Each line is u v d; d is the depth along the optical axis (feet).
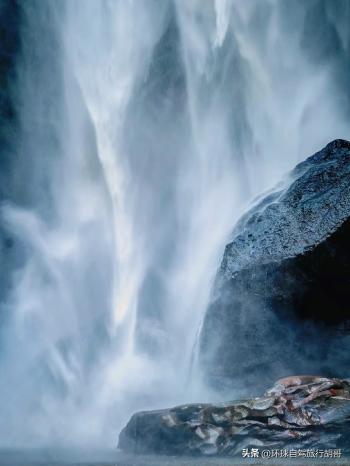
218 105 62.44
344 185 28.19
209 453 20.81
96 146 61.82
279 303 28.07
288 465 17.78
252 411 21.26
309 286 27.35
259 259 28.63
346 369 26.94
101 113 61.93
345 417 20.79
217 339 29.91
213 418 21.49
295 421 21.06
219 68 63.05
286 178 33.30
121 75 61.93
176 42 62.23
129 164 61.00
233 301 29.30
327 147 31.81
